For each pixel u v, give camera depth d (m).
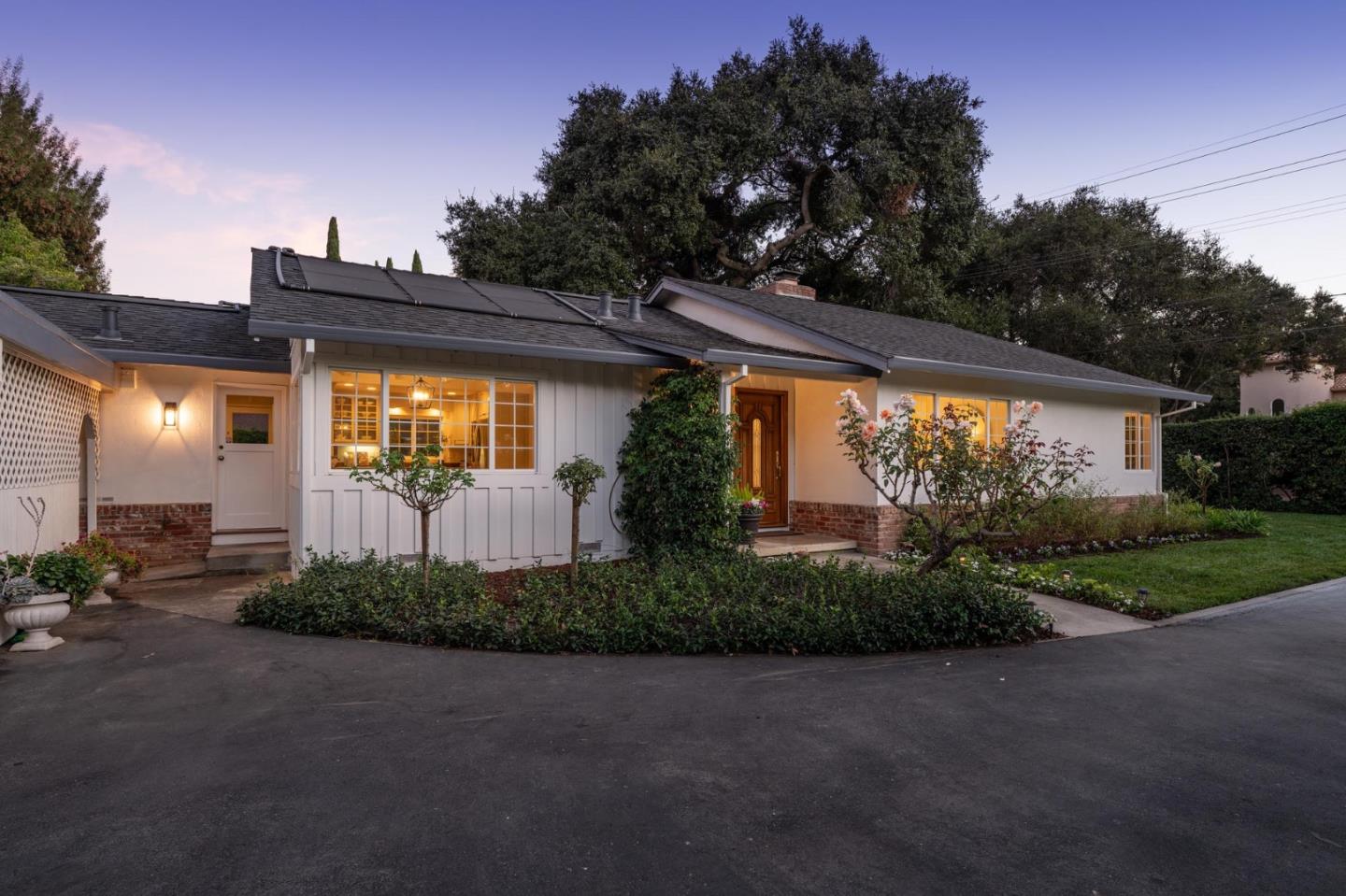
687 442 8.15
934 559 6.65
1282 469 16.09
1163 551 10.09
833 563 7.30
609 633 5.22
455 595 5.92
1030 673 4.86
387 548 7.27
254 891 2.26
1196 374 29.69
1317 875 2.45
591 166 21.52
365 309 7.62
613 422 8.74
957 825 2.76
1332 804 2.98
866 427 6.86
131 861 2.42
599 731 3.69
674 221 20.25
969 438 6.97
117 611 6.40
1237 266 28.89
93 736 3.54
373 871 2.38
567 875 2.37
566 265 19.41
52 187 21.95
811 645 5.28
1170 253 27.58
